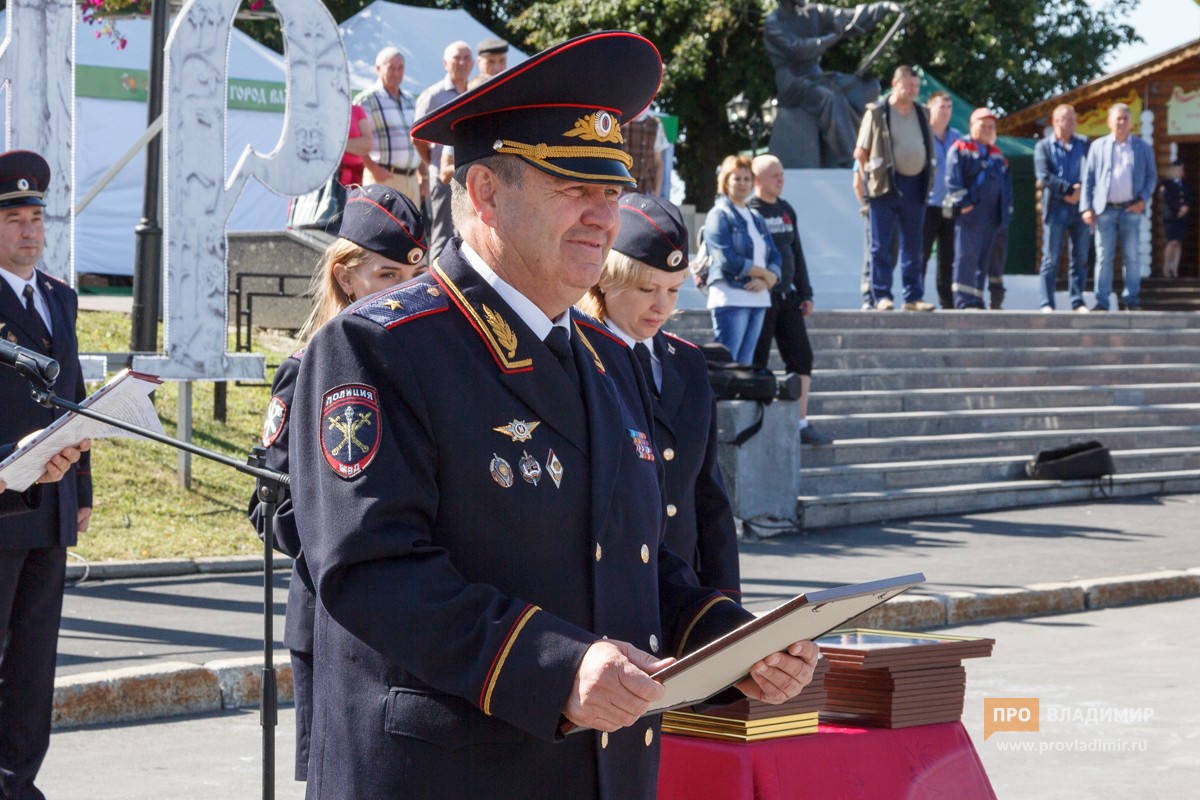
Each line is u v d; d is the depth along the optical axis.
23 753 5.12
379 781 2.37
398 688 2.38
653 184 13.16
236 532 10.05
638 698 2.19
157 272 11.54
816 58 21.55
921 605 8.73
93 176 20.12
